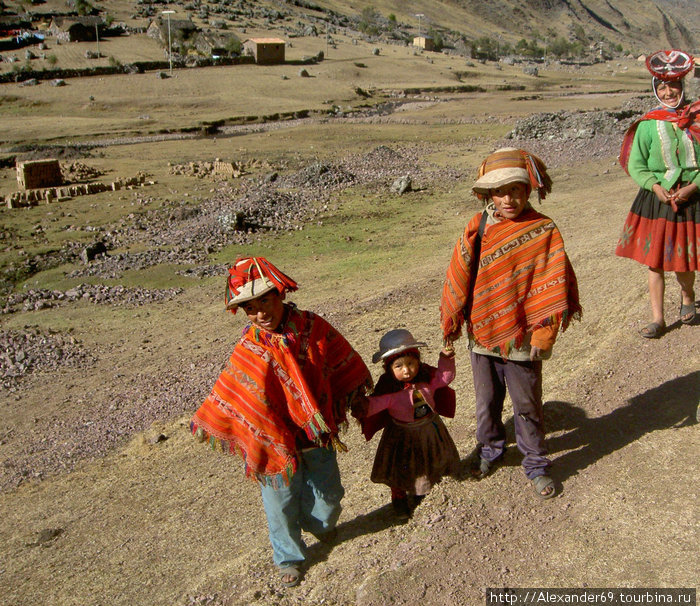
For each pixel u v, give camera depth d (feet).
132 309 48.24
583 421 17.72
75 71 244.42
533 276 13.50
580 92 290.97
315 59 318.65
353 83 277.85
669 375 19.01
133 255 59.93
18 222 71.77
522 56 581.53
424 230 61.46
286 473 12.99
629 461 15.52
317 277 49.52
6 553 20.59
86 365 38.88
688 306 21.54
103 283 54.13
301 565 14.71
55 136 158.10
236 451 13.34
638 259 20.63
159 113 195.31
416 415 14.67
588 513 14.07
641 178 19.34
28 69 251.60
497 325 13.78
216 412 13.03
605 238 40.16
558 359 22.16
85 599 16.94
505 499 14.93
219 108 202.80
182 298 49.70
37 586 18.29
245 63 295.89
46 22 342.85
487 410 15.10
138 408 30.89
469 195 75.05
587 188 67.97
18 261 59.62
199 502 21.15
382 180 85.40
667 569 12.26
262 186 84.58
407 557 13.79
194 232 64.75
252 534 18.35
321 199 76.84
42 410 33.01
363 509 16.99
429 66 336.49
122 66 259.60
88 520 21.68
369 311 36.04
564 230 46.78
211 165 100.27
